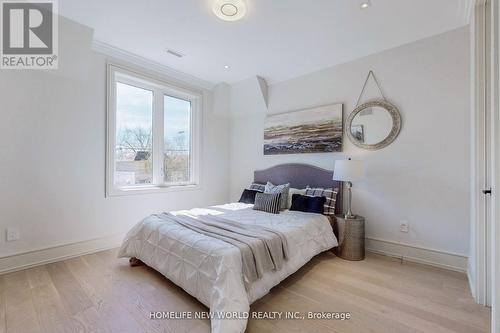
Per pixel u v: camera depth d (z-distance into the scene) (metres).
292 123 3.69
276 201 3.01
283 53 3.05
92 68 2.87
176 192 3.79
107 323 1.62
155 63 3.35
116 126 3.19
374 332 1.56
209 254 1.74
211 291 1.63
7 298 1.89
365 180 3.02
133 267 2.48
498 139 1.23
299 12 2.25
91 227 2.90
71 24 2.45
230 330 1.43
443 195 2.51
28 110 2.45
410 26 2.45
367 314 1.74
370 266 2.56
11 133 2.36
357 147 3.08
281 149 3.82
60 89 2.65
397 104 2.79
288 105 3.80
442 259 2.51
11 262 2.35
